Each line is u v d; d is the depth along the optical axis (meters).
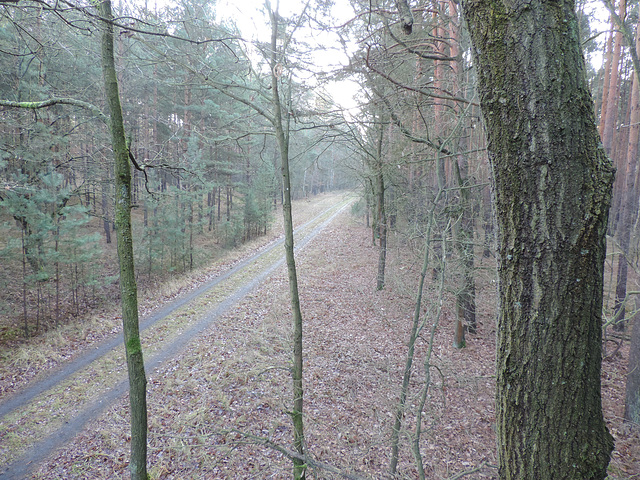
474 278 8.76
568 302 1.24
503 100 1.28
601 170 1.21
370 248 20.47
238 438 6.75
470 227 8.37
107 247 18.73
